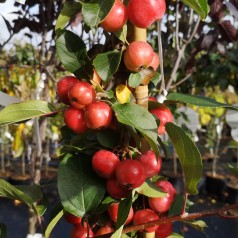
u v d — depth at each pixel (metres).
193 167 0.29
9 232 1.32
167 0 0.76
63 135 0.39
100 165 0.29
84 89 0.28
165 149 0.35
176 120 1.29
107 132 0.30
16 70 1.27
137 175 0.27
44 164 1.98
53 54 0.77
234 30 0.80
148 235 0.33
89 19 0.25
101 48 0.33
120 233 0.28
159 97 0.34
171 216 0.31
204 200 1.82
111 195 0.30
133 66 0.28
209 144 2.20
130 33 0.30
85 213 0.30
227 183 1.92
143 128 0.27
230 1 0.76
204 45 0.86
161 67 0.42
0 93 0.39
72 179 0.31
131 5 0.27
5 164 2.09
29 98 1.29
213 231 1.40
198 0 0.27
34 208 0.32
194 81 1.47
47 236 0.31
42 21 0.77
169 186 0.34
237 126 1.16
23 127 1.32
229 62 1.43
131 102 0.29
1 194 0.33
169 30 0.84
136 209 0.34
